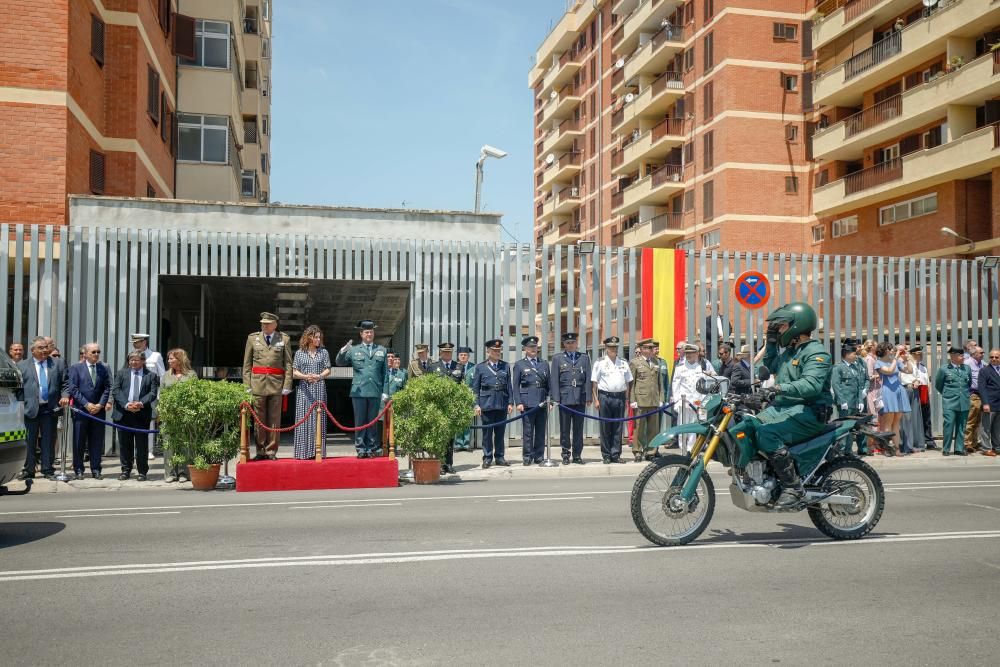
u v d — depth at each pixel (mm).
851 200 34656
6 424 7711
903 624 4742
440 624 4711
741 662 4102
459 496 10328
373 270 15992
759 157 41594
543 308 16391
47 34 17219
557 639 4441
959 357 15367
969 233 30281
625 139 53781
